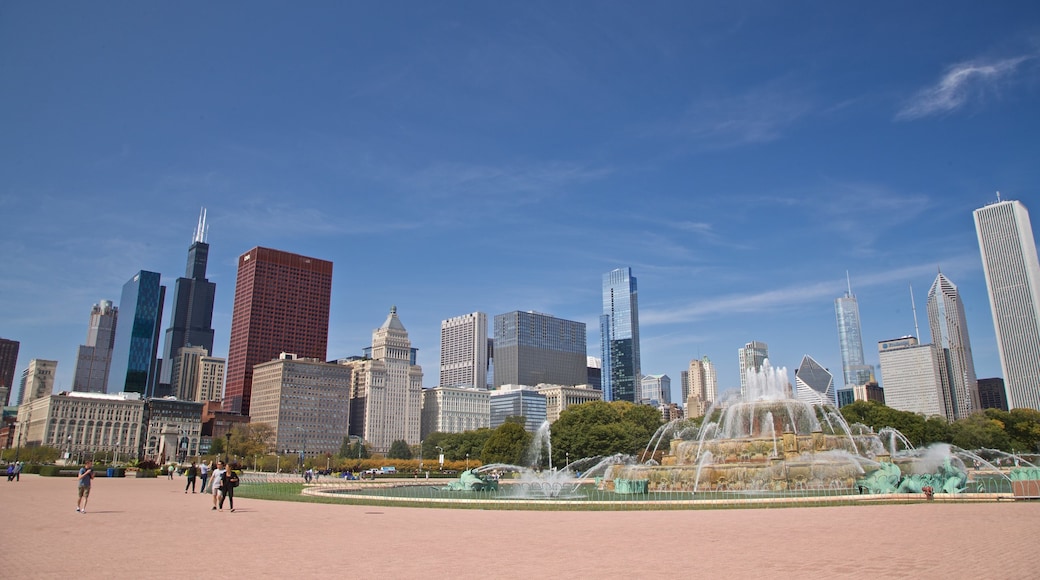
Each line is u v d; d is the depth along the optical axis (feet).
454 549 96.07
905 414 554.46
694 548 94.99
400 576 74.69
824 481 225.35
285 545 100.07
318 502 203.51
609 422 648.79
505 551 93.97
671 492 238.27
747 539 104.12
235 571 77.51
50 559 85.25
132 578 72.69
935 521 125.39
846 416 564.30
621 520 140.36
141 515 150.00
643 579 72.13
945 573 73.46
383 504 194.39
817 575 73.26
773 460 254.47
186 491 253.44
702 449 288.92
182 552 92.12
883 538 102.42
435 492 266.16
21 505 175.52
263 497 222.28
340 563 83.51
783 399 330.13
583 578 73.10
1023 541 96.58
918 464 256.93
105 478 413.59
